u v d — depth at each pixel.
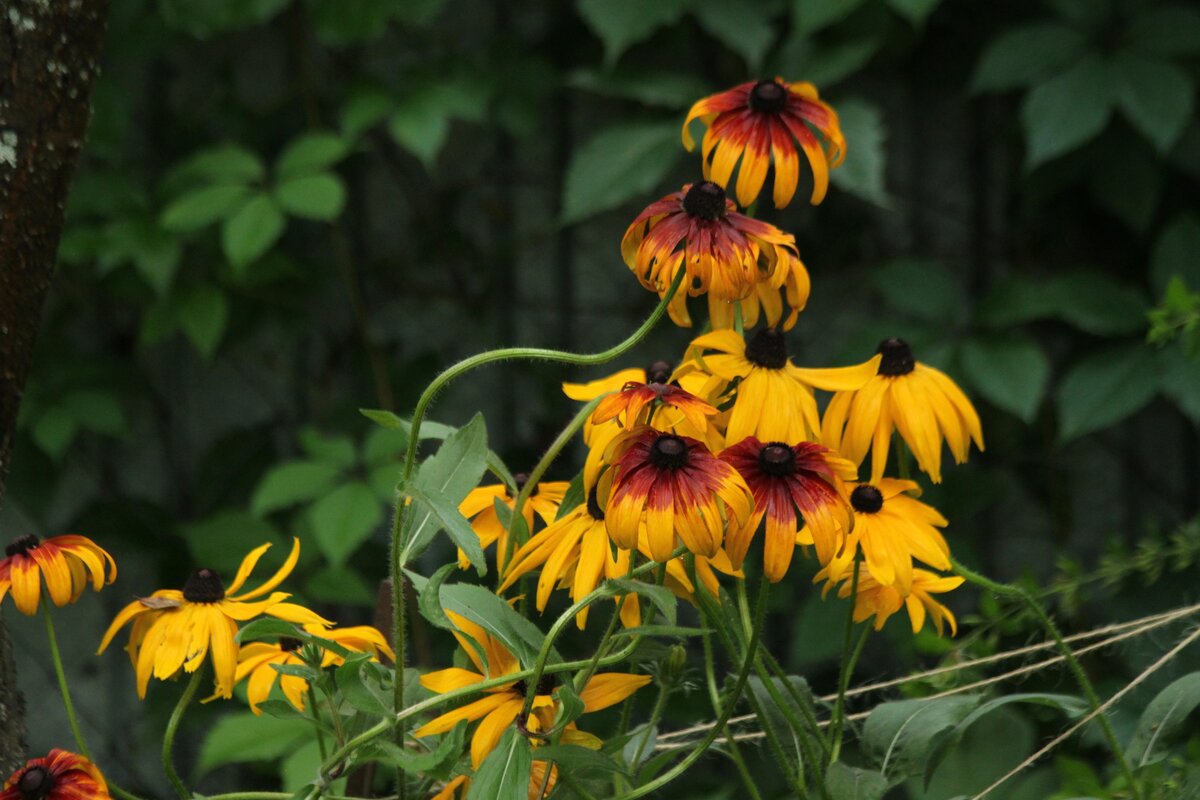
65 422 3.66
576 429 2.10
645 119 3.46
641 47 3.58
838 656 3.44
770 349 2.09
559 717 2.03
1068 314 3.45
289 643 2.17
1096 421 3.43
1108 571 2.58
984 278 3.98
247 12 3.47
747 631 2.11
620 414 2.01
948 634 3.36
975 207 3.97
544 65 3.75
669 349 4.00
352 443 3.67
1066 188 3.89
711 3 3.31
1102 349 3.51
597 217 4.00
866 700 2.35
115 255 3.42
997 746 2.38
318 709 2.16
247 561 2.15
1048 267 3.96
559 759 2.03
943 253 3.97
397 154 4.00
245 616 2.10
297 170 3.39
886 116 3.93
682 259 2.02
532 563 2.08
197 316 3.64
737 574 2.02
